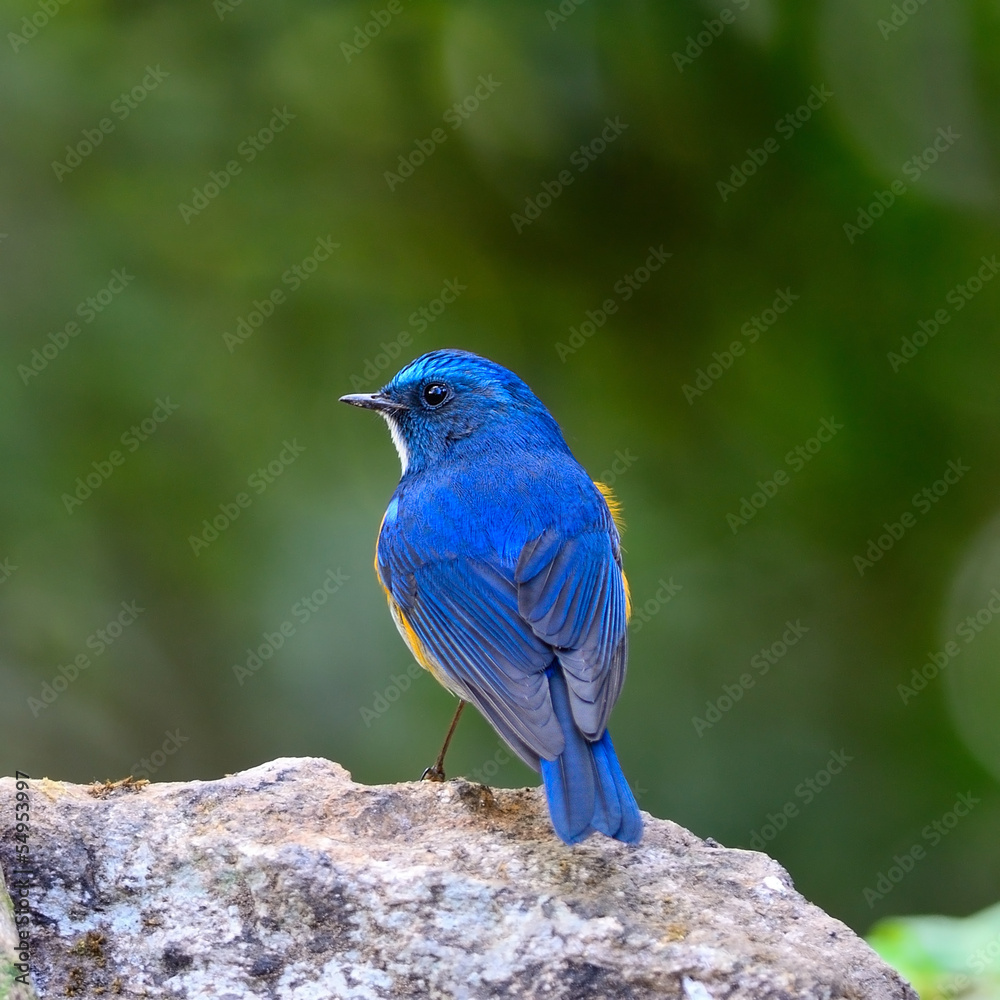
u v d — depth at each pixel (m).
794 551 14.32
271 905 5.65
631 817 5.60
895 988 5.51
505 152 14.36
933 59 13.58
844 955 5.61
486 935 5.55
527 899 5.65
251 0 14.10
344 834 6.14
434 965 5.48
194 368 14.58
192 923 5.67
